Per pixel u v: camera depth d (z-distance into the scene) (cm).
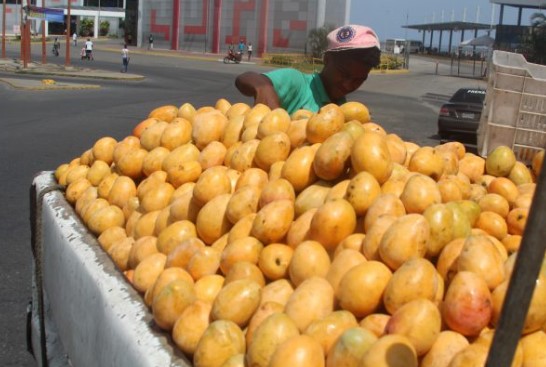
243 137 297
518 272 106
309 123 265
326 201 229
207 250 228
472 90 1501
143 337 191
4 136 1189
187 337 185
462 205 237
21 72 2945
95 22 8875
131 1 7056
